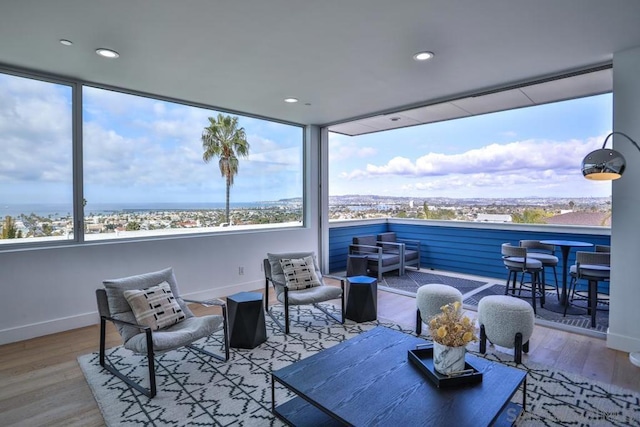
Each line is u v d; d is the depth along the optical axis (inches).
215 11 92.5
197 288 178.5
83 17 94.8
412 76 140.9
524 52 118.1
